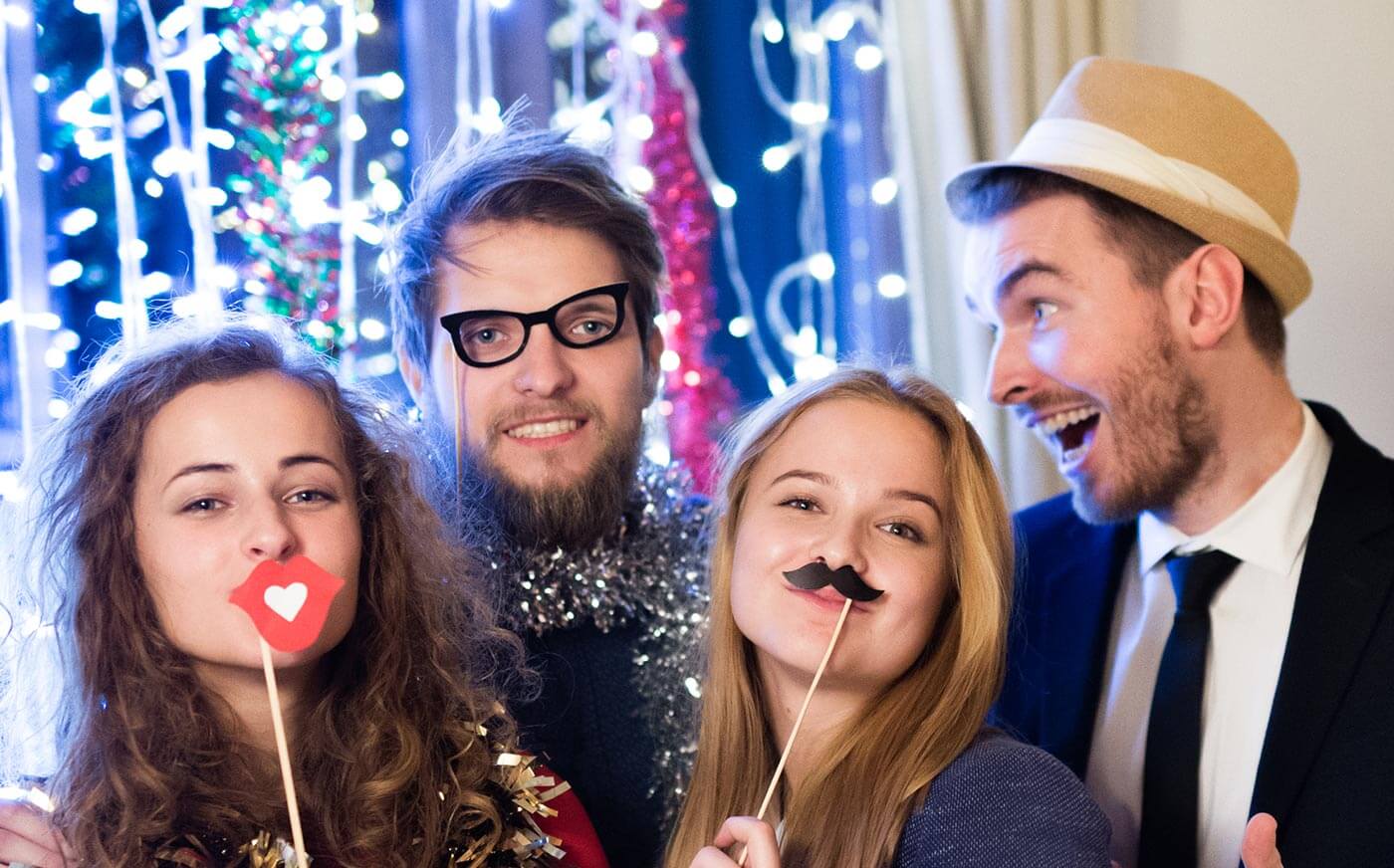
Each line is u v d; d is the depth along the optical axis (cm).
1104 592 165
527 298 145
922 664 126
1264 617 152
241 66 205
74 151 203
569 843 127
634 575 152
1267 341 157
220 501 106
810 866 118
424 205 153
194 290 209
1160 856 149
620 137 241
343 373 128
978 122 255
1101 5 255
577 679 149
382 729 117
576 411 147
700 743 132
